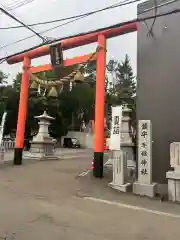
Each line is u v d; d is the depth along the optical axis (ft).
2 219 18.54
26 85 48.98
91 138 127.54
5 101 100.32
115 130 31.68
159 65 35.12
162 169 33.09
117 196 27.37
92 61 40.11
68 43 41.22
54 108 106.22
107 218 20.03
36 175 38.01
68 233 16.48
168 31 35.04
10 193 27.32
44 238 15.44
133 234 16.89
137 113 35.94
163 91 34.37
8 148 82.53
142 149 29.09
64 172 40.40
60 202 24.44
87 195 27.43
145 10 37.19
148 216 21.09
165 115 33.81
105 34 38.24
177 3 34.91
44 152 59.57
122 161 30.48
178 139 32.45
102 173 35.91
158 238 16.40
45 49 45.01
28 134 99.55
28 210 21.20
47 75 70.38
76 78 41.27
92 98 120.98
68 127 126.00
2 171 41.14
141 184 28.27
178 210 23.18
